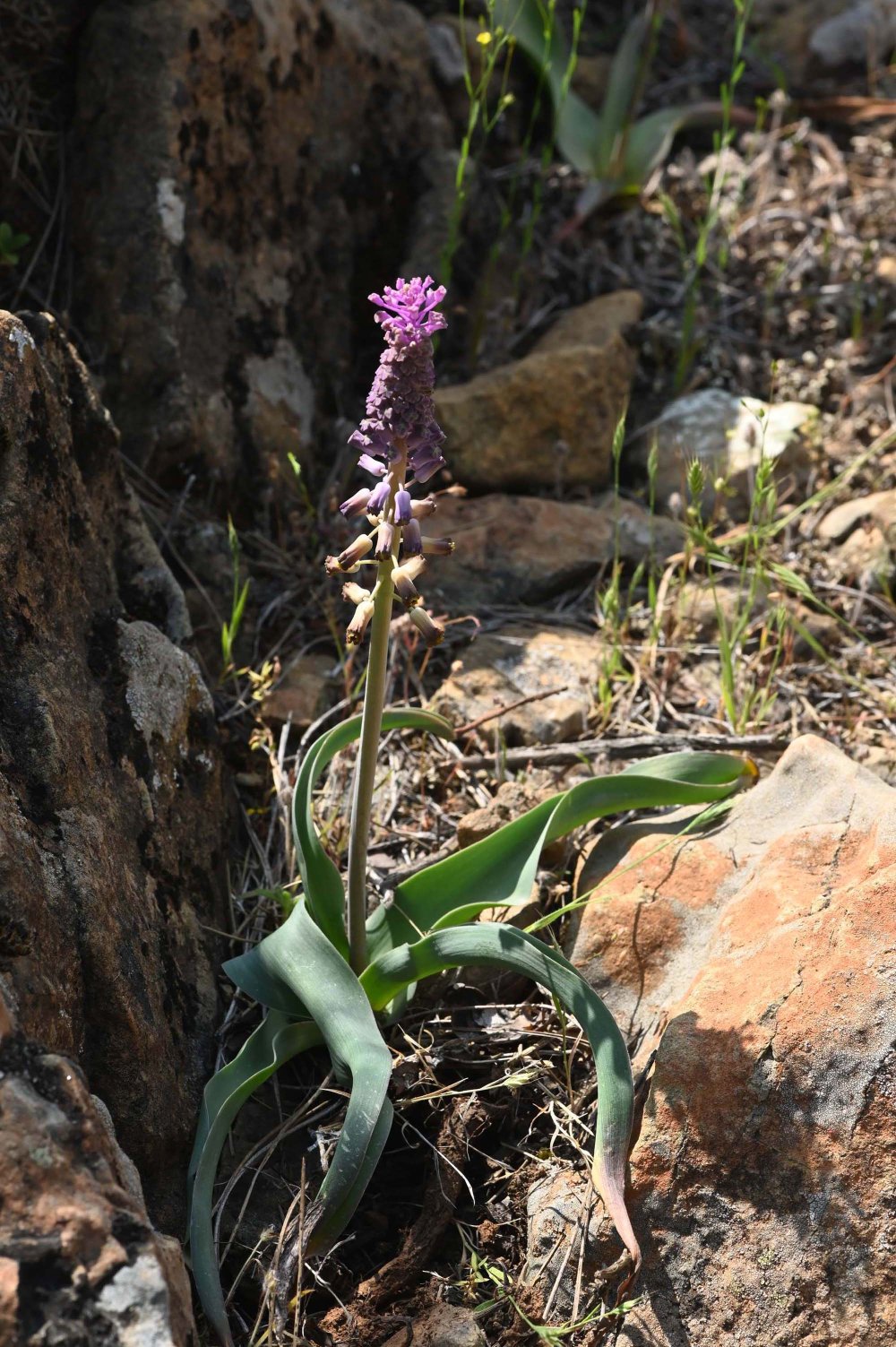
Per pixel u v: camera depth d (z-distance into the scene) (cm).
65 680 262
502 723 342
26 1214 181
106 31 377
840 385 455
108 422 308
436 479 412
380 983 261
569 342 436
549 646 369
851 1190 226
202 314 379
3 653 247
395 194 450
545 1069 264
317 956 255
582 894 287
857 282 474
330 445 418
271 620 372
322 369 423
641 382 459
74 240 379
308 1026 261
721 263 478
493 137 500
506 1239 246
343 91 430
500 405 412
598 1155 233
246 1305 239
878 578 393
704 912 274
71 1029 225
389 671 353
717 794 296
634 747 334
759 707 357
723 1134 235
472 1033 274
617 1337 226
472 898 278
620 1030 261
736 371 461
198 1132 248
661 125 506
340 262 432
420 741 341
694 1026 246
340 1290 242
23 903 218
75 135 384
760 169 521
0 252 365
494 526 397
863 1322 219
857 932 248
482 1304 233
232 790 321
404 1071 264
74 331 372
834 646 380
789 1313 222
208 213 384
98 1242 181
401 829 322
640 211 504
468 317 454
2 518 254
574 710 347
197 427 370
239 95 391
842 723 354
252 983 266
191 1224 231
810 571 397
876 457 428
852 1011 238
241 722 337
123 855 260
